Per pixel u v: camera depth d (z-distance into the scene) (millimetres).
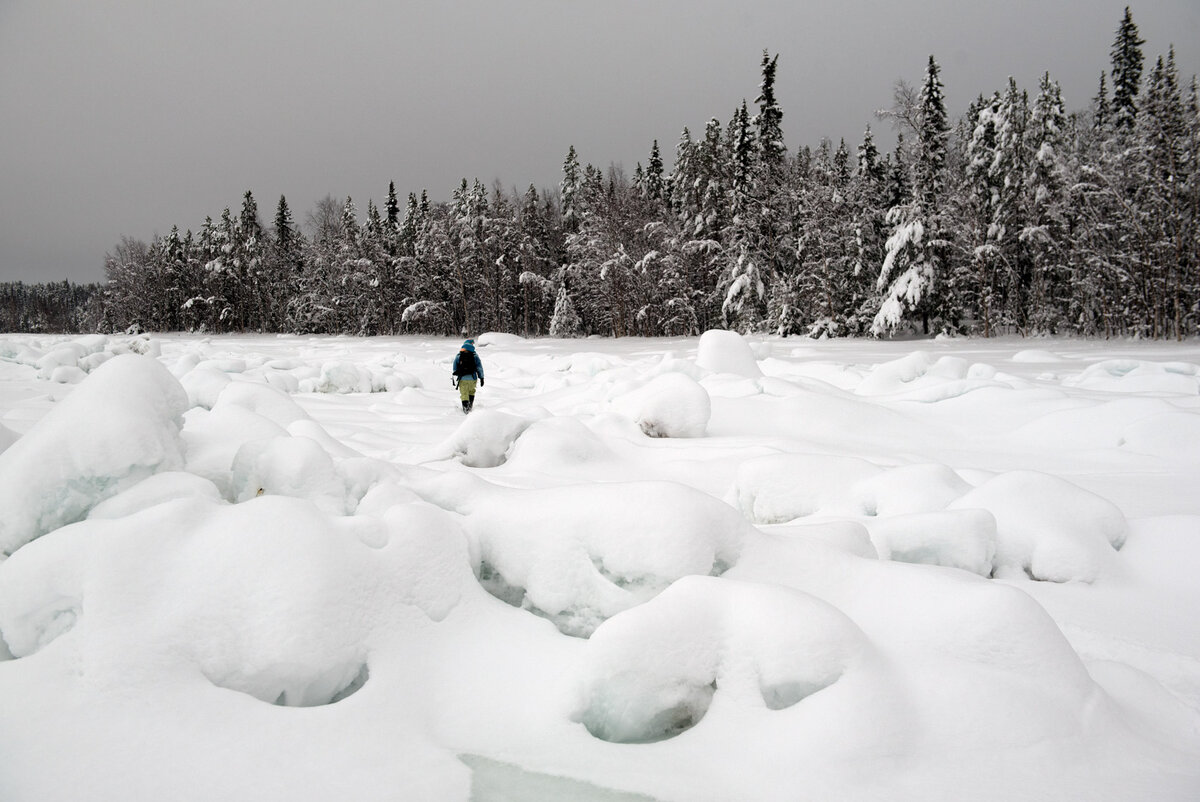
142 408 3625
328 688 2666
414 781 2285
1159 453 7594
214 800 2096
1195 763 2432
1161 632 3664
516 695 2740
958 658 2688
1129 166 34531
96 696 2377
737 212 43125
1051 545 4414
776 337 39531
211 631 2586
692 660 2652
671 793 2260
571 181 66062
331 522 3066
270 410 6441
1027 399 9961
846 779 2232
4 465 3266
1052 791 2195
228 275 67938
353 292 60844
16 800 2049
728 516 3377
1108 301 35625
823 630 2586
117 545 2748
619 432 8617
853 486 5344
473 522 3621
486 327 58031
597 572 3242
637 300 48125
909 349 28109
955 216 37281
